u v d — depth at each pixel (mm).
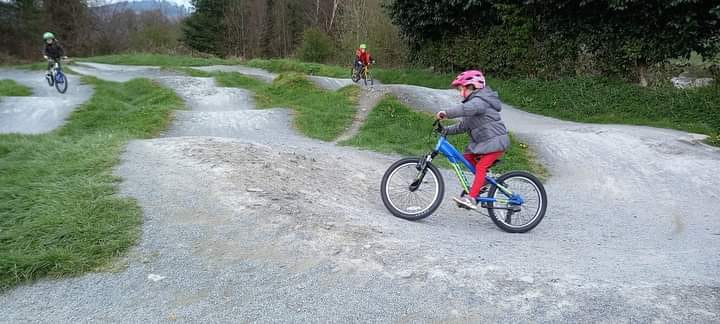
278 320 2811
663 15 12781
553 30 15656
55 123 10836
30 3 40031
